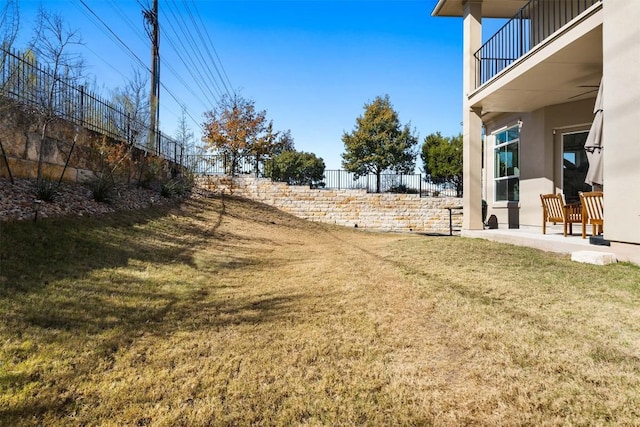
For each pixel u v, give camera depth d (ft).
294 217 50.49
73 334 9.70
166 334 10.39
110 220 22.76
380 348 9.36
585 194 20.01
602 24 17.08
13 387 7.41
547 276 15.17
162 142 43.68
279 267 20.48
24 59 22.53
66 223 18.86
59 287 12.46
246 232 33.50
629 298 12.05
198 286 15.56
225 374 8.27
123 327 10.53
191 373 8.32
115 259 16.98
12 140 21.35
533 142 32.04
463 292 13.37
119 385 7.76
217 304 13.26
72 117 26.94
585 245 18.92
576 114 28.81
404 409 6.84
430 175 76.38
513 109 31.53
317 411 6.90
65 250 15.99
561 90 26.30
